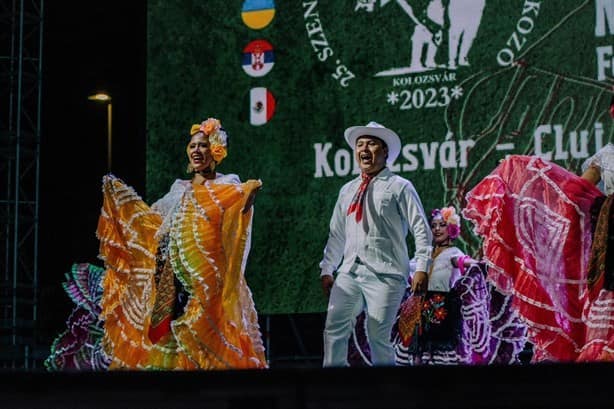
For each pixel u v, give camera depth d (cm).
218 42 898
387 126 858
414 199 745
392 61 855
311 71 877
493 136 832
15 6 1274
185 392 291
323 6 873
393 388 279
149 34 909
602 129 806
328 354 750
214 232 755
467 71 838
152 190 905
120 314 798
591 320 703
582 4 810
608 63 805
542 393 272
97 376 295
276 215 881
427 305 866
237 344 750
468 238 859
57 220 1451
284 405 287
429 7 845
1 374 296
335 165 870
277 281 879
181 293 761
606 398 269
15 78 1270
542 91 820
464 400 278
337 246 773
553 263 740
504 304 858
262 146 887
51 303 1238
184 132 903
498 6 830
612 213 703
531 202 746
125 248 799
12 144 1271
